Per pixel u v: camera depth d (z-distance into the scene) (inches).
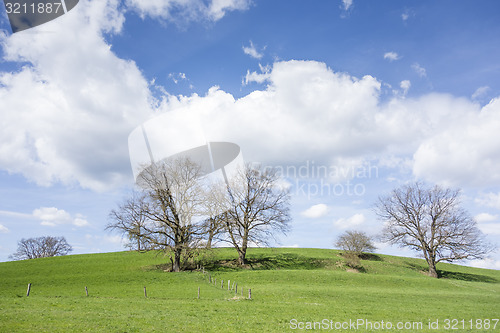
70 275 2062.0
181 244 2151.8
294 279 2042.3
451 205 2721.5
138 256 2770.7
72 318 886.4
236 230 2532.0
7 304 1098.7
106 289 1646.2
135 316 957.2
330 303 1364.4
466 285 2234.3
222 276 2068.2
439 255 2716.5
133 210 2175.2
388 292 1717.5
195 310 1104.8
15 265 2452.0
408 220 2829.7
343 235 3132.4
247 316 1032.2
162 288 1683.1
